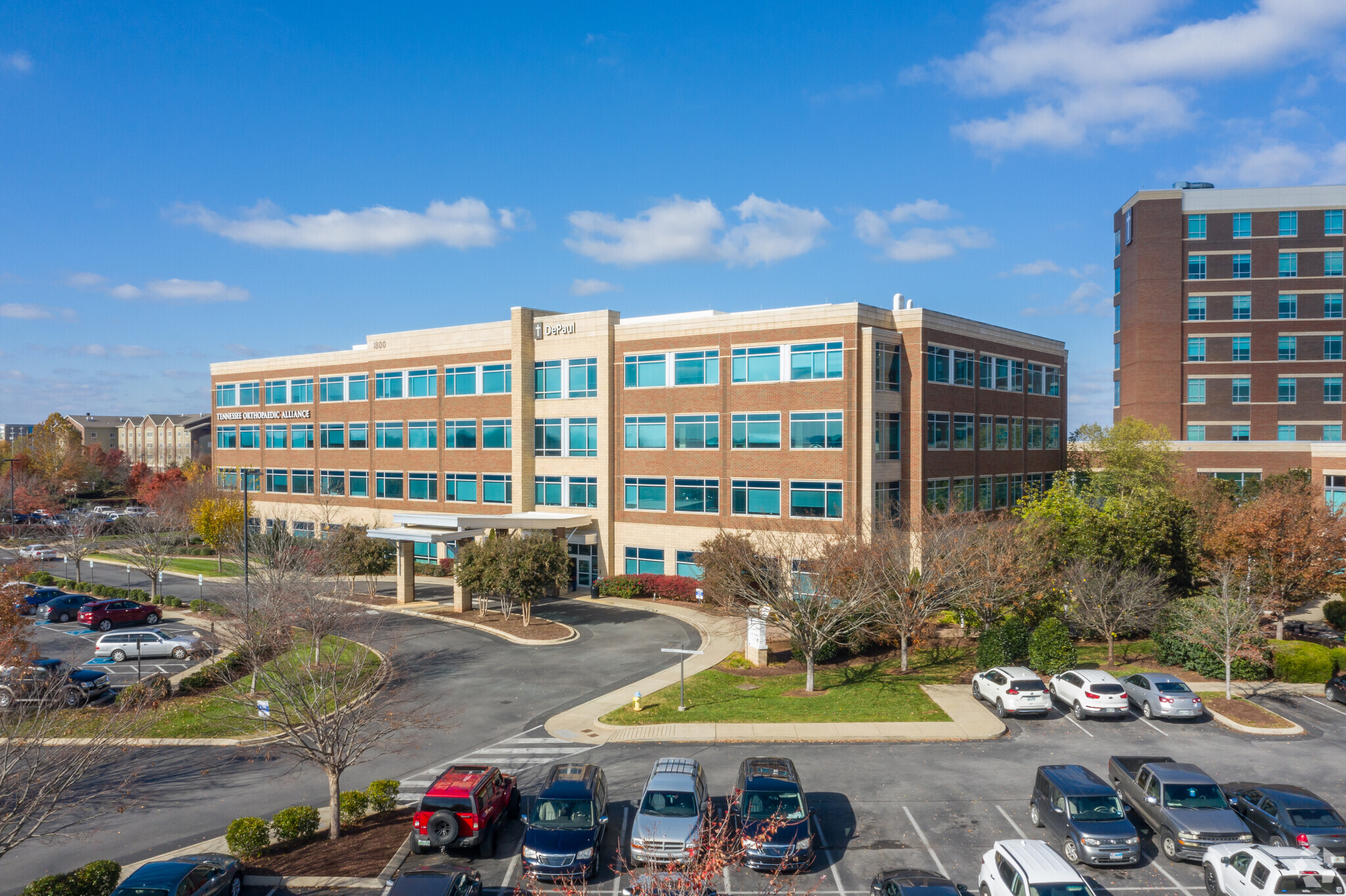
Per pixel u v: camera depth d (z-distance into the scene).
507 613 45.28
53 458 112.06
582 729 27.81
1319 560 37.22
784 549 39.28
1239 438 76.06
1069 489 43.00
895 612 34.78
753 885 17.77
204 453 148.50
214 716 29.23
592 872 18.02
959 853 19.06
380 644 39.38
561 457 55.69
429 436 62.00
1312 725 27.95
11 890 18.12
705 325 49.44
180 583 59.03
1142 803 20.38
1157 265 77.50
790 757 25.05
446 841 18.70
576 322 54.72
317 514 68.25
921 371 46.72
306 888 17.77
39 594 50.09
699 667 35.75
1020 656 34.12
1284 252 75.50
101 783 23.86
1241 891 16.47
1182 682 28.78
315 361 69.81
